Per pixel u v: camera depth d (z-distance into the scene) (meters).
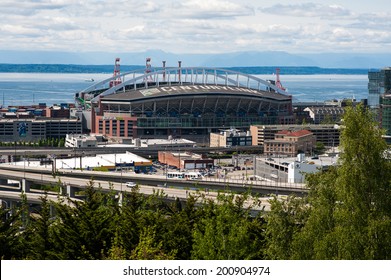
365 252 110.81
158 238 170.62
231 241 140.12
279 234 136.25
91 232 168.88
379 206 114.31
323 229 121.00
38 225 173.75
